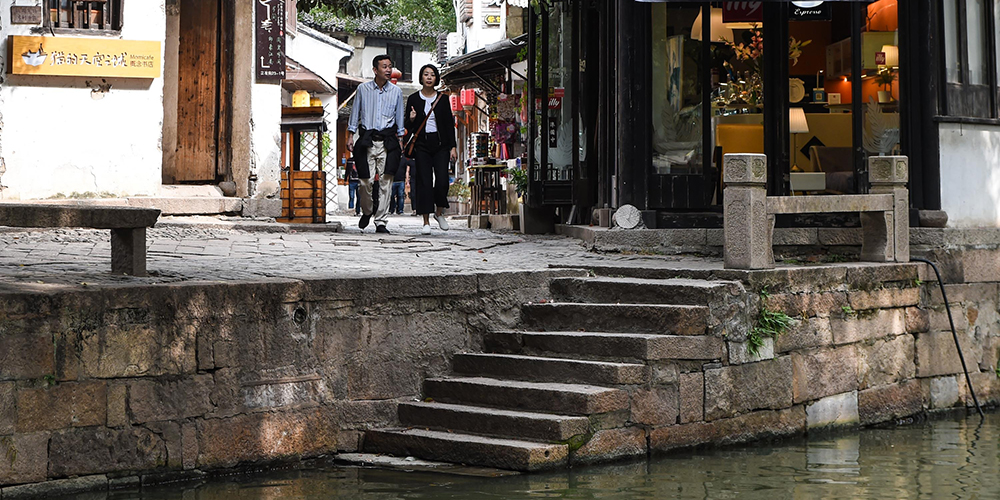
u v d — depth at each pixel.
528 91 15.24
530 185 15.12
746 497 7.22
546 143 14.95
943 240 11.77
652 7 12.30
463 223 21.00
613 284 9.29
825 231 11.82
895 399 10.77
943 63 12.20
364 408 8.30
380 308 8.39
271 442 7.71
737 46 12.43
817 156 12.77
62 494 6.73
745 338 9.07
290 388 7.83
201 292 7.31
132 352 7.01
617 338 8.51
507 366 8.66
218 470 7.43
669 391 8.52
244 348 7.55
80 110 13.52
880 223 10.92
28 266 8.63
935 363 11.30
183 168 15.32
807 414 9.69
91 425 6.86
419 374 8.69
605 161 14.03
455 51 37.97
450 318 8.91
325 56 36.34
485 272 9.09
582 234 13.71
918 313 11.13
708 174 12.34
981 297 12.04
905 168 10.97
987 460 8.71
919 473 8.15
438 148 15.07
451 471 7.68
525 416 7.97
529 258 11.22
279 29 15.05
